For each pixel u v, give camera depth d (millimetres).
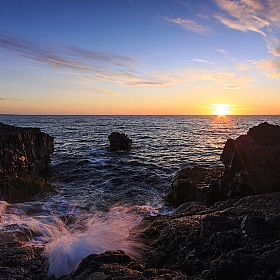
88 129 69625
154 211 11555
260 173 9375
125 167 20938
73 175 18125
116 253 5383
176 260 5305
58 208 11664
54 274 5672
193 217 7570
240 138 11336
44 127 74875
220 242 5219
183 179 12891
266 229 5586
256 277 4148
